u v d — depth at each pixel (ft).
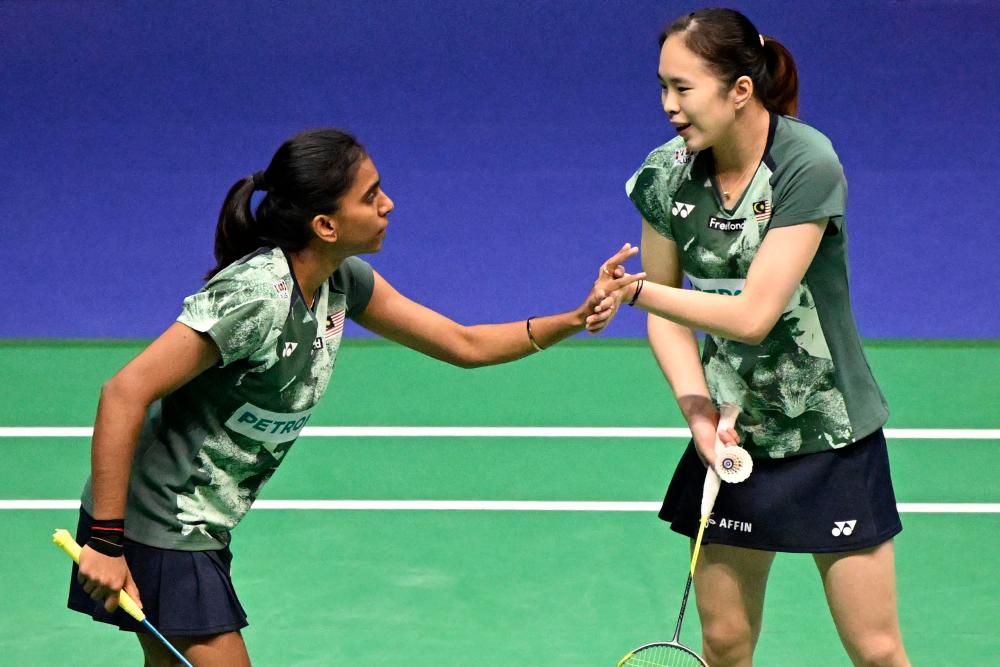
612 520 74.08
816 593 67.05
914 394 89.76
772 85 44.96
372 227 42.65
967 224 116.26
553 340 48.60
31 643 62.13
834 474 46.98
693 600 65.98
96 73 145.38
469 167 127.44
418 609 65.16
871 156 126.93
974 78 141.08
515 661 60.54
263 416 43.39
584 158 128.77
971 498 76.07
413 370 94.27
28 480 78.54
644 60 147.33
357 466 80.48
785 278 43.96
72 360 96.37
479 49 150.41
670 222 47.44
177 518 43.37
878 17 154.30
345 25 155.84
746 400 47.55
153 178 125.59
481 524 73.72
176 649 44.78
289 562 69.72
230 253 43.45
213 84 142.82
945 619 64.13
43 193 123.34
